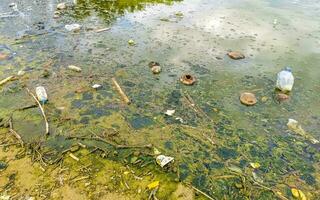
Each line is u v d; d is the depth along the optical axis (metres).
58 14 2.87
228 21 2.94
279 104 1.79
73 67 2.00
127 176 1.27
